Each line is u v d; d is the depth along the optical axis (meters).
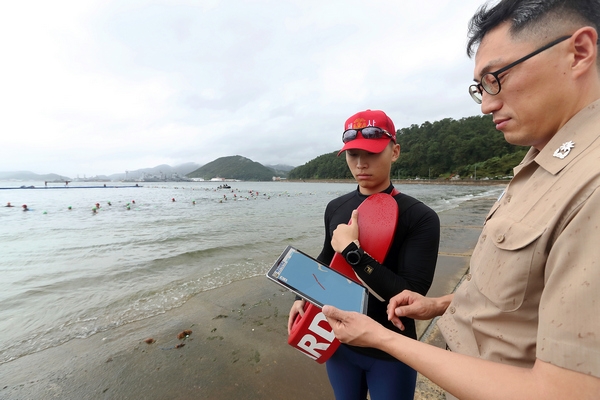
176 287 5.41
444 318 1.17
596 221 0.55
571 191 0.64
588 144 0.69
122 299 4.86
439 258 6.46
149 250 8.66
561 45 0.75
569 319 0.56
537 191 0.78
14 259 7.67
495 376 0.66
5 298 4.99
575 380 0.53
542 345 0.61
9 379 2.86
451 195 37.94
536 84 0.79
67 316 4.25
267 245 9.26
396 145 1.78
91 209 23.08
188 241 10.02
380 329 0.93
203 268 6.70
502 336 0.80
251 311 4.29
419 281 1.42
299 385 2.67
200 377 2.82
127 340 3.54
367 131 1.58
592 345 0.52
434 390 2.29
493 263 0.86
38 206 25.44
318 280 1.36
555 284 0.61
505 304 0.78
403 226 1.53
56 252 8.45
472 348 0.94
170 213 20.05
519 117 0.84
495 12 0.86
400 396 1.46
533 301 0.73
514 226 0.79
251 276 6.01
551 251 0.64
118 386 2.74
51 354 3.28
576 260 0.57
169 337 3.59
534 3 0.77
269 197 40.84
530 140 0.88
